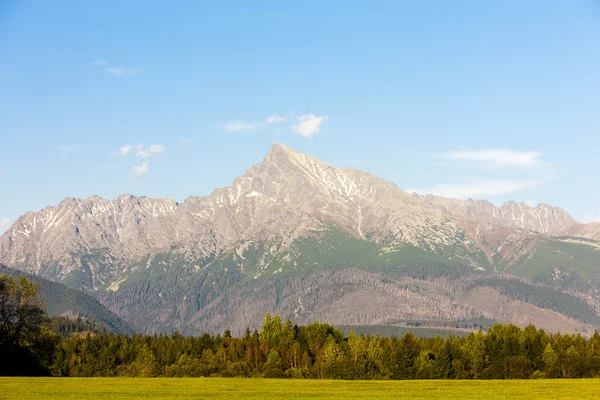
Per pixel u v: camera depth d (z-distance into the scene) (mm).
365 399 125312
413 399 125562
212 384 152750
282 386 150375
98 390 131750
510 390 141250
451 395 132250
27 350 173250
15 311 168625
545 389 142625
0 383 139875
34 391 126250
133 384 148125
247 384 154625
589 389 141875
